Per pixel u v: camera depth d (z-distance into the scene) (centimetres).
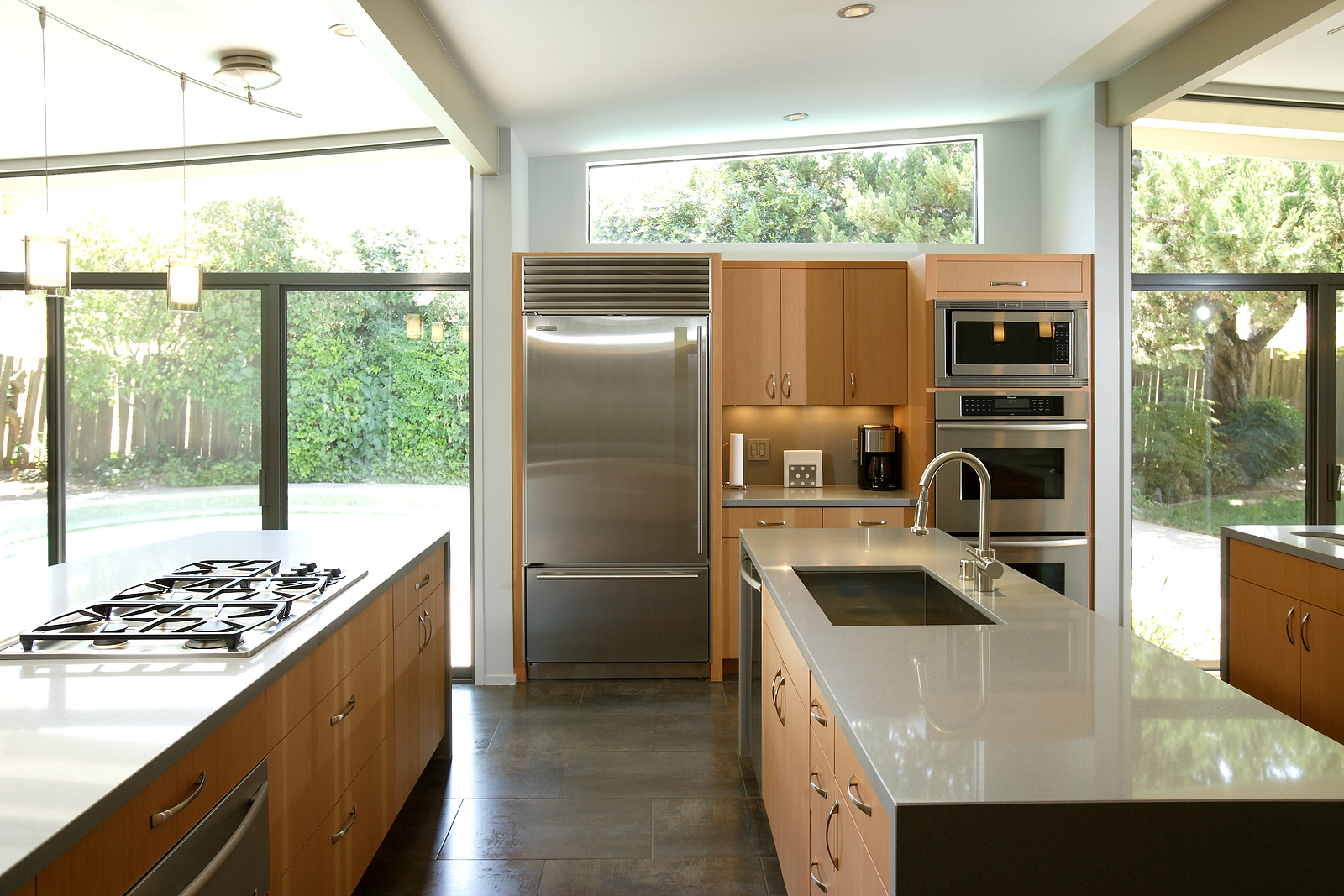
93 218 457
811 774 187
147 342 459
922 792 110
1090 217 432
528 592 440
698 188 501
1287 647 298
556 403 436
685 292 436
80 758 127
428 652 312
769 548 293
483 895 248
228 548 301
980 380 439
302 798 192
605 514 438
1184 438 477
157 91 368
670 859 267
